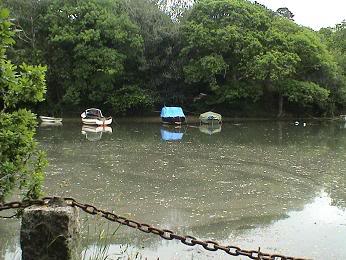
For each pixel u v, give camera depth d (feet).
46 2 127.03
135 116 132.57
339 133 109.09
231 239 34.01
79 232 11.61
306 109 149.18
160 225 36.96
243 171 60.75
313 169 63.26
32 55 122.62
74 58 123.85
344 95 148.36
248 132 106.01
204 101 138.31
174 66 132.98
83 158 67.00
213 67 126.72
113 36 123.75
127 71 132.46
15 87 16.92
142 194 47.21
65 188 48.42
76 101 124.36
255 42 128.57
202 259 28.84
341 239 34.22
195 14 137.69
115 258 25.94
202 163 65.82
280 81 135.64
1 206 11.85
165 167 62.13
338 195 48.93
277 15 150.51
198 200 45.44
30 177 17.85
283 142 90.22
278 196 47.91
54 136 90.89
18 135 17.38
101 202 43.42
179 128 110.93
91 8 125.08
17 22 122.21
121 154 71.51
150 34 133.49
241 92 133.59
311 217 40.24
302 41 134.92
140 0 142.82
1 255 26.04
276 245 32.81
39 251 10.69
